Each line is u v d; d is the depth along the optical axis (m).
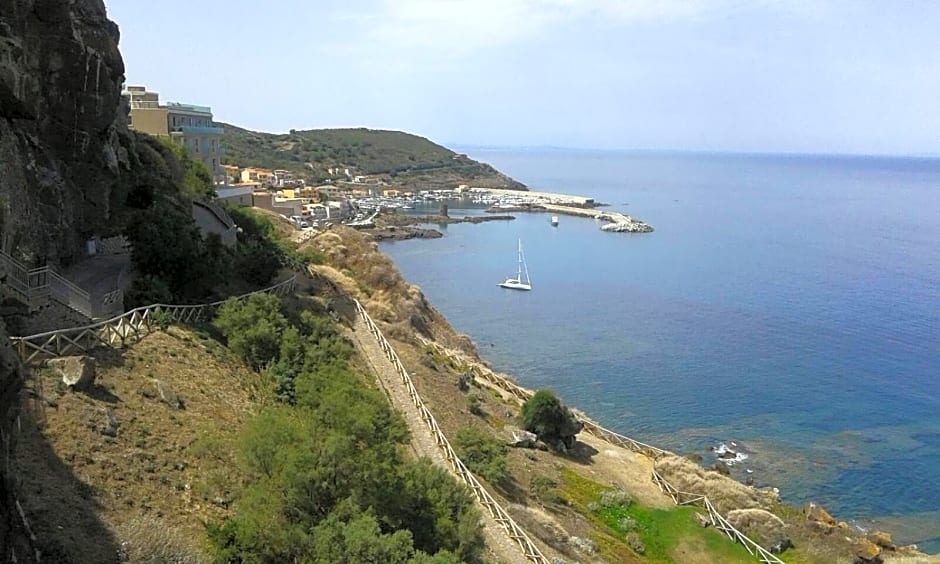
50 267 36.50
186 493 23.48
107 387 26.62
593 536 40.34
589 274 143.50
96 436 23.50
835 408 73.56
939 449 64.81
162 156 59.38
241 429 29.11
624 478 51.22
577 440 57.03
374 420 31.62
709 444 64.94
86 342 28.45
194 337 35.53
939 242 188.00
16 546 16.31
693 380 80.88
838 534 47.81
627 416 70.56
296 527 22.36
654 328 102.44
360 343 53.81
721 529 45.75
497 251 171.12
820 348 93.44
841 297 122.81
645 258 163.00
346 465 25.56
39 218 37.12
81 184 42.88
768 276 141.25
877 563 46.25
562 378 80.69
